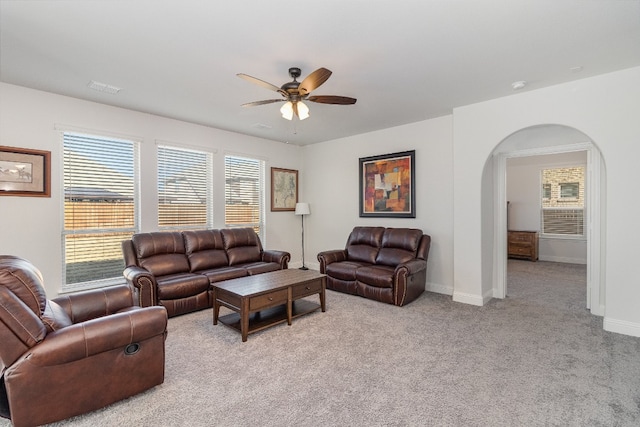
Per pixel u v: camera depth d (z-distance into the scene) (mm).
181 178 4656
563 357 2531
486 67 2879
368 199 5312
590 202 3648
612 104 2992
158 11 2033
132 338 1944
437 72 2984
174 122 4523
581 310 3715
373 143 5262
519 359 2508
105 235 3971
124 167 4109
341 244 5789
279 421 1806
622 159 2955
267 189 5785
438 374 2293
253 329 3014
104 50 2553
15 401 1651
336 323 3332
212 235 4527
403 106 3973
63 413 1768
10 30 2246
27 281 1760
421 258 4301
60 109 3566
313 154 6246
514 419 1798
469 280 3990
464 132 3959
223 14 2070
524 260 7152
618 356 2529
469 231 3963
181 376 2293
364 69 2918
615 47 2523
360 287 4215
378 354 2617
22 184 3332
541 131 4117
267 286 3213
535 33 2320
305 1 1939
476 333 3041
